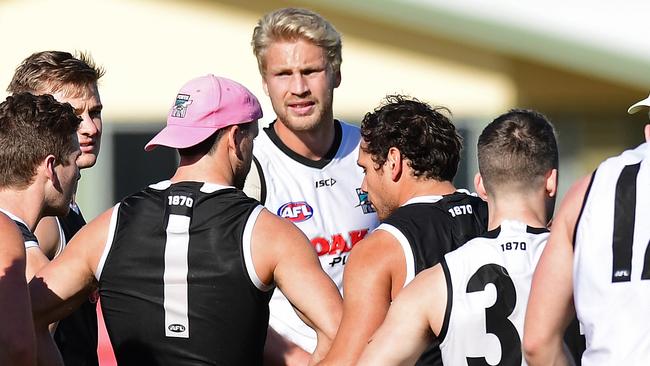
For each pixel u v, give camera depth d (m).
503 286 12.59
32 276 13.63
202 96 13.89
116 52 42.38
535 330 11.83
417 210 14.12
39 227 15.36
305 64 17.06
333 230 17.52
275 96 17.27
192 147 13.79
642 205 11.22
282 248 13.28
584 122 41.34
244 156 14.12
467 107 41.00
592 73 40.06
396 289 13.72
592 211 11.42
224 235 13.24
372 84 41.06
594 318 11.23
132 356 13.50
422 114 14.60
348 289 13.76
